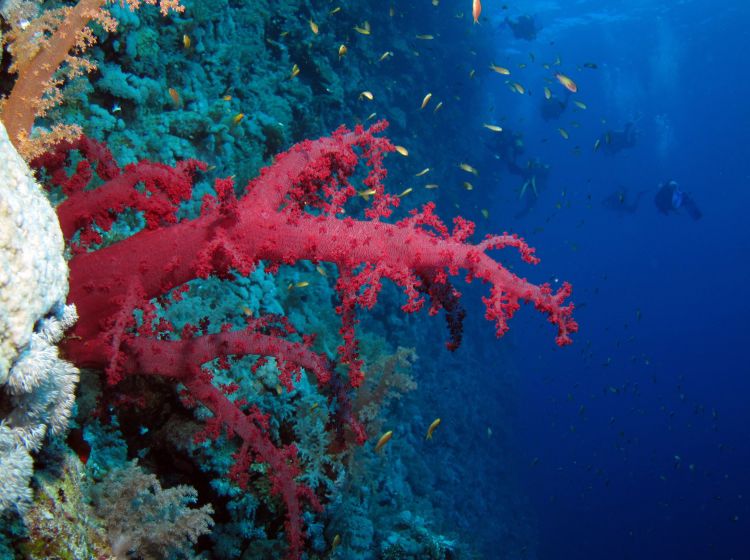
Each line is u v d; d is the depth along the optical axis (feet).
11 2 7.78
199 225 7.72
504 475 72.95
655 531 125.49
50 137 7.64
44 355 4.71
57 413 5.18
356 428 10.00
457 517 46.47
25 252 4.55
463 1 72.38
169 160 18.93
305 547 15.48
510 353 101.96
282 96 35.35
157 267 7.74
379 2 56.34
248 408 13.60
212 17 24.94
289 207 7.86
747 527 132.26
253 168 24.79
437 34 65.77
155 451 11.91
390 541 25.34
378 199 8.37
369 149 9.27
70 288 7.79
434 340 58.59
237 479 9.45
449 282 8.25
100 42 16.46
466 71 72.13
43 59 7.55
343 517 18.57
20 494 4.48
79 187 8.63
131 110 17.94
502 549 55.57
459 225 8.09
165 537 8.43
